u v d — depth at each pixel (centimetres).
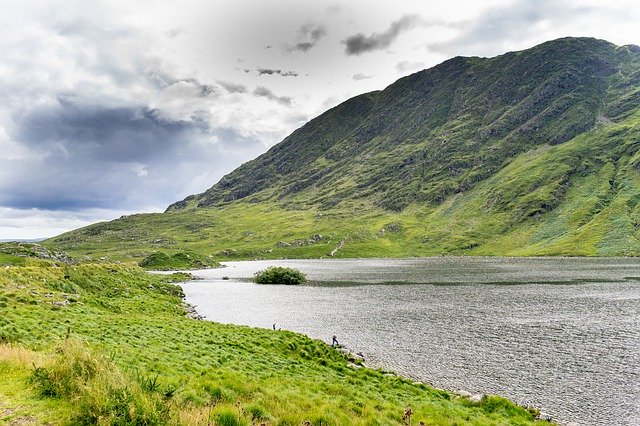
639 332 5944
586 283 11919
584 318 6981
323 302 9562
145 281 10756
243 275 18862
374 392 3262
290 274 14862
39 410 1438
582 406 3456
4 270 6444
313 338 5944
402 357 4919
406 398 3212
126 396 1494
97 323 4328
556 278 13500
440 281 13538
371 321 7106
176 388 2067
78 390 1544
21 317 3859
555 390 3812
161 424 1470
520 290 10750
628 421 3178
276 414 2052
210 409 1820
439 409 2948
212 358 3544
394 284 13050
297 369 3759
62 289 6781
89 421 1386
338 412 2275
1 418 1362
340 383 3431
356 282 14050
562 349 5138
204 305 9438
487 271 17050
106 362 1767
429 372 4366
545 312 7581
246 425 1767
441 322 6900
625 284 11481
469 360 4759
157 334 4288
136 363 2731
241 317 7756
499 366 4528
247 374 3170
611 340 5525
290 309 8619
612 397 3631
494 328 6372
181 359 3259
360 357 4947
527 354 4959
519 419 3033
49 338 3183
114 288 8550
